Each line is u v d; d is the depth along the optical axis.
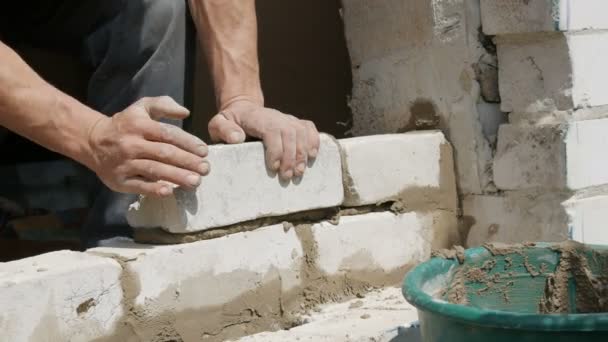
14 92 2.12
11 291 1.93
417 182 2.80
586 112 2.68
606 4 2.67
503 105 2.82
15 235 3.59
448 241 2.89
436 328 1.93
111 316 2.12
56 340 2.01
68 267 2.05
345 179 2.63
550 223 2.68
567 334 1.75
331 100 3.77
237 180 2.35
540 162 2.69
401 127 3.07
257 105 2.54
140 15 2.58
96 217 2.54
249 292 2.39
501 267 2.26
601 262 2.19
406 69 3.02
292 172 2.44
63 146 2.18
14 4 2.91
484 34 2.79
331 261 2.58
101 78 2.69
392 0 3.02
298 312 2.50
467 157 2.87
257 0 3.98
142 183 2.15
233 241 2.35
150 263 2.19
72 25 2.79
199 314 2.28
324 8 3.79
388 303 2.54
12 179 3.27
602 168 2.71
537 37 2.68
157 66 2.61
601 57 2.69
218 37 2.60
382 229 2.70
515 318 1.77
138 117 2.14
